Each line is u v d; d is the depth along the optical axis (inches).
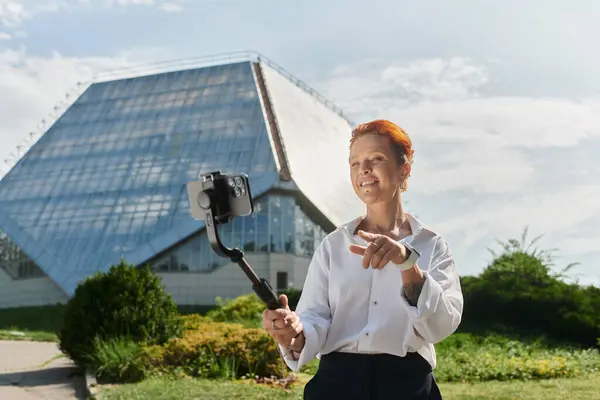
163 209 2041.1
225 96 2305.6
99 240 2018.9
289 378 539.8
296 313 158.1
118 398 420.2
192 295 1989.4
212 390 452.8
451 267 149.9
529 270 1078.4
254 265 1999.3
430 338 139.6
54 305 1883.6
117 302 583.8
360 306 150.0
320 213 2066.9
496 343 850.8
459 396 477.7
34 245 2046.0
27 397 458.6
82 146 2303.2
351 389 145.6
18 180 2251.5
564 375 631.2
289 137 2193.7
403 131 154.6
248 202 124.4
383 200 152.7
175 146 2197.3
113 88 2480.3
